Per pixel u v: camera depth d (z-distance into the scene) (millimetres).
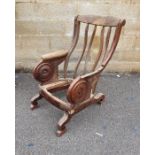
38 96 2227
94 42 2725
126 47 2787
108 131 2023
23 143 1878
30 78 2764
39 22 2641
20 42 2727
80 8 2596
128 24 2672
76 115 2195
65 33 2707
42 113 2205
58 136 1945
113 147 1872
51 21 2643
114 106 2336
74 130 2021
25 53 2787
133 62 2871
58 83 2271
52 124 2078
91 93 2148
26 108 2258
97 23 2109
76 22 2221
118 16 2639
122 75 2896
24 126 2043
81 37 2701
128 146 1883
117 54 2820
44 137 1941
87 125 2084
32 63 2842
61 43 2756
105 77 2846
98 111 2262
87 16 2176
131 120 2156
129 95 2516
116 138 1955
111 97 2471
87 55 2242
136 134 1999
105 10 2611
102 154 1809
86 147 1864
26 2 2543
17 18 2605
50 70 2209
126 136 1978
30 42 2734
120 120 2152
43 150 1825
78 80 1863
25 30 2672
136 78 2846
